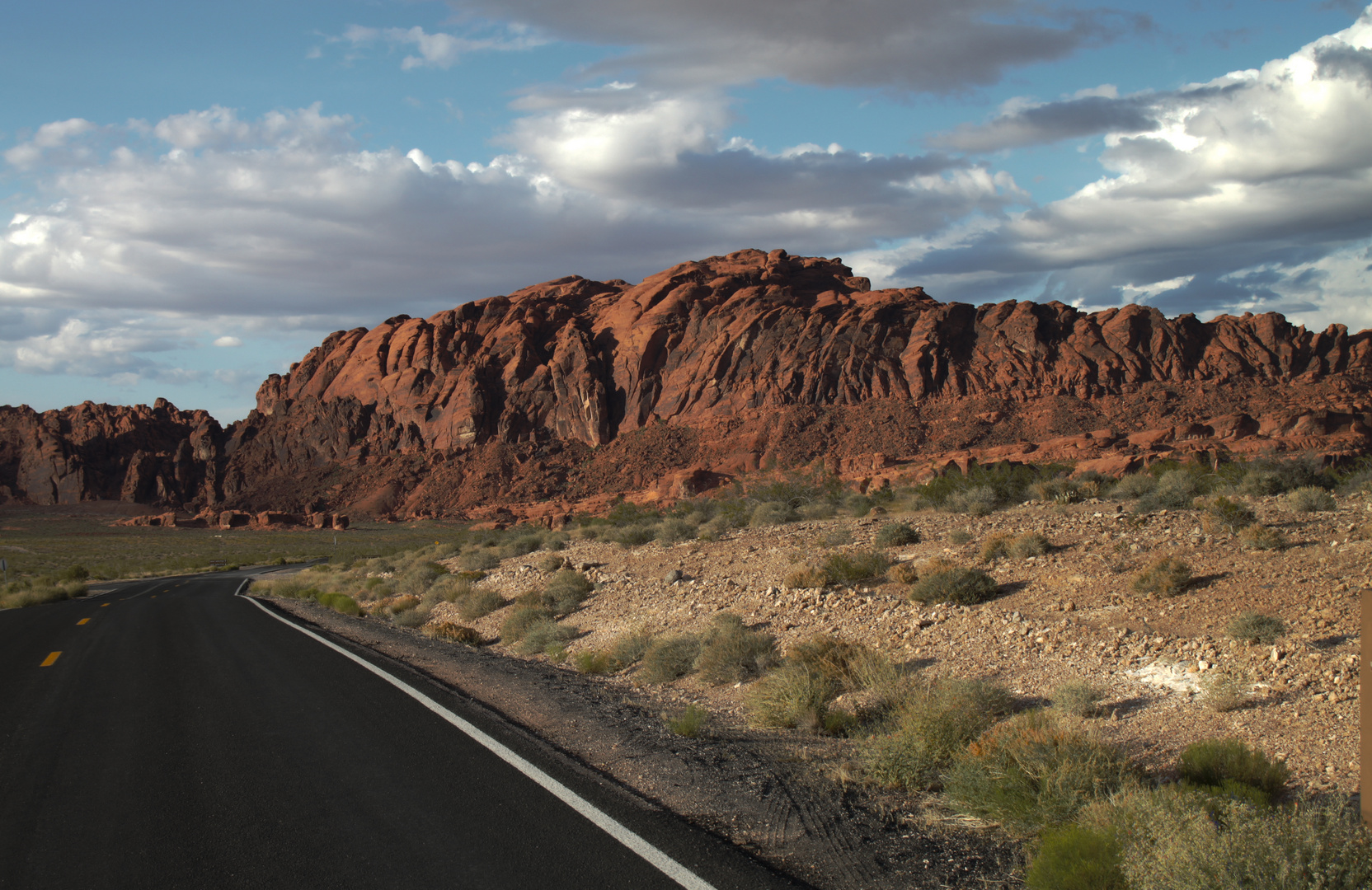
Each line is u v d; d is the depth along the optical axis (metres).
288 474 156.38
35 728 8.00
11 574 49.53
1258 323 133.25
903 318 144.25
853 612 10.95
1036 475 21.08
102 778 6.31
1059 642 8.34
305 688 9.71
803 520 22.86
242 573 52.06
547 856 4.60
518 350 156.38
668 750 6.79
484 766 6.38
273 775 6.28
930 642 9.27
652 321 153.50
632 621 13.57
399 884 4.28
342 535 110.12
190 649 13.39
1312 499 12.91
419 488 139.75
